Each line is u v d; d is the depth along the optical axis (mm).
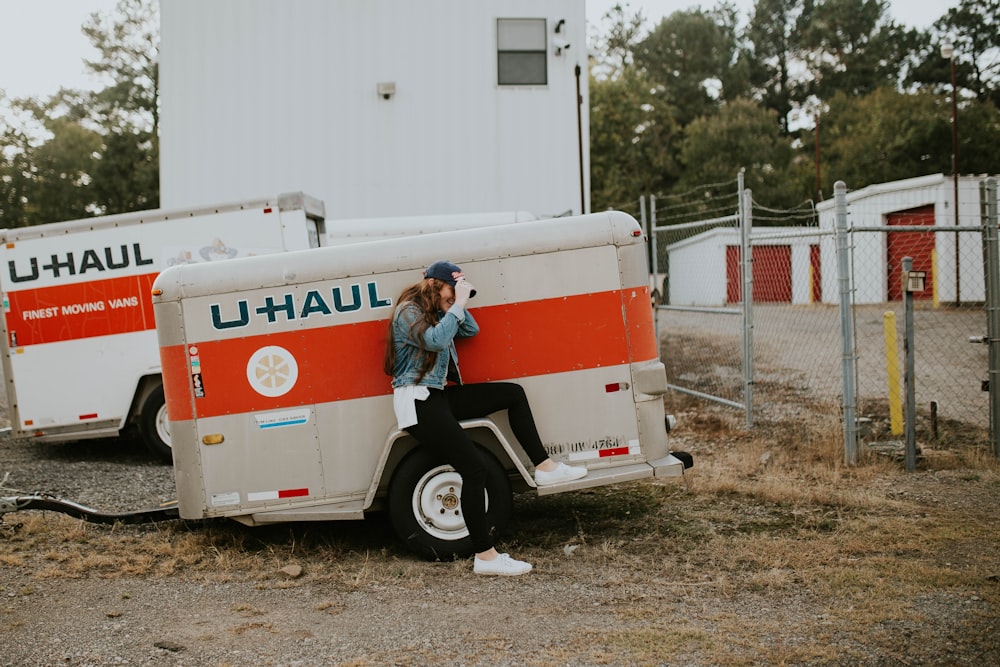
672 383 11797
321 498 5492
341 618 4418
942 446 7762
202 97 17125
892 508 6117
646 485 6988
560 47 17422
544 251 5504
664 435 5637
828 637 3988
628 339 5555
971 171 39875
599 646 3969
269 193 17188
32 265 8602
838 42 66125
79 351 8648
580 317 5527
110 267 8594
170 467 8562
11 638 4207
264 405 5469
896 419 8062
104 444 9969
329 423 5477
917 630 4039
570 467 5395
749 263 8828
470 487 4984
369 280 5449
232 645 4094
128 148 42938
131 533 6043
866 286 21094
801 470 7207
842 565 5016
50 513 6418
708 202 43812
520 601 4594
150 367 8594
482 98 17453
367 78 17281
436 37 17375
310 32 17203
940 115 40938
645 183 46375
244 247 8625
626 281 5547
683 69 60375
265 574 5137
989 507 6109
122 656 3986
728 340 15430
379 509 5629
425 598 4680
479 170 17453
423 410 4969
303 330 5465
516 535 5809
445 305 5062
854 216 21328
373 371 5461
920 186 19625
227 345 5461
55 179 41594
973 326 14852
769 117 48188
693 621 4246
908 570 4844
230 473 5480
